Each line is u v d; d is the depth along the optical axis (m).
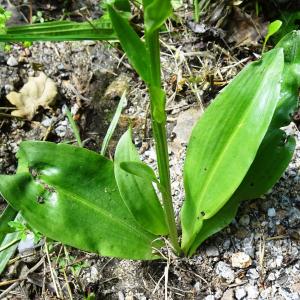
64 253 0.22
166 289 0.20
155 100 0.14
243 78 0.18
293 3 0.27
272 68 0.17
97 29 0.16
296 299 0.20
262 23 0.26
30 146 0.19
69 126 0.25
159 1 0.12
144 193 0.19
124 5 0.24
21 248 0.22
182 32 0.27
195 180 0.19
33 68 0.27
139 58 0.14
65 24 0.16
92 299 0.21
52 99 0.26
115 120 0.23
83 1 0.29
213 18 0.27
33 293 0.21
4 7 0.28
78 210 0.19
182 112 0.25
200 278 0.21
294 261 0.21
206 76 0.26
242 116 0.18
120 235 0.19
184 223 0.20
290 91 0.20
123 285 0.21
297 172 0.22
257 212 0.22
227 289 0.20
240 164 0.17
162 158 0.16
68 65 0.27
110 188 0.20
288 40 0.20
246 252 0.21
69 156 0.19
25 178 0.19
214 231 0.20
